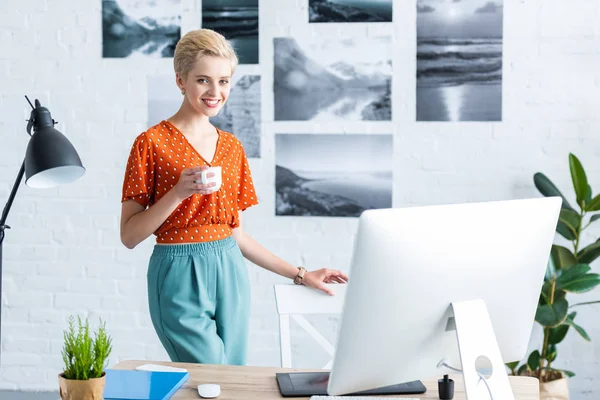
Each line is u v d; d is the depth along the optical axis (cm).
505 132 320
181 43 210
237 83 329
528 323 144
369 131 326
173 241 211
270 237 333
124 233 207
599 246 293
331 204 329
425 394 152
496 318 138
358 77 325
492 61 319
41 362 346
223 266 214
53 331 345
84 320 343
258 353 337
